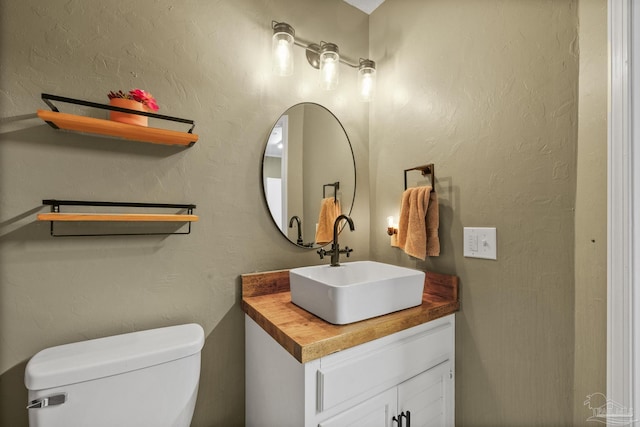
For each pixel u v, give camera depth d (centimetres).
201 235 113
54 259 90
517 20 98
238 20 123
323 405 79
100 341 93
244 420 122
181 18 111
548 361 91
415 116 136
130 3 102
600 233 79
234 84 121
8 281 85
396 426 96
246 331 120
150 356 86
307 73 142
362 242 159
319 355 78
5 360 84
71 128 90
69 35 93
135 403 84
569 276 86
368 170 163
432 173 125
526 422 96
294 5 138
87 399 78
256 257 126
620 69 75
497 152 104
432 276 124
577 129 84
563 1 87
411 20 138
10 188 85
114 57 99
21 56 87
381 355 92
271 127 130
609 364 77
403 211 128
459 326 116
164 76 107
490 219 106
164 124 107
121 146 100
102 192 97
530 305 95
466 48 114
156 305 105
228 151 119
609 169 77
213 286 116
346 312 90
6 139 85
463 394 114
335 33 151
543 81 92
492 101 105
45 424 74
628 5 74
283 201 133
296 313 101
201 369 114
